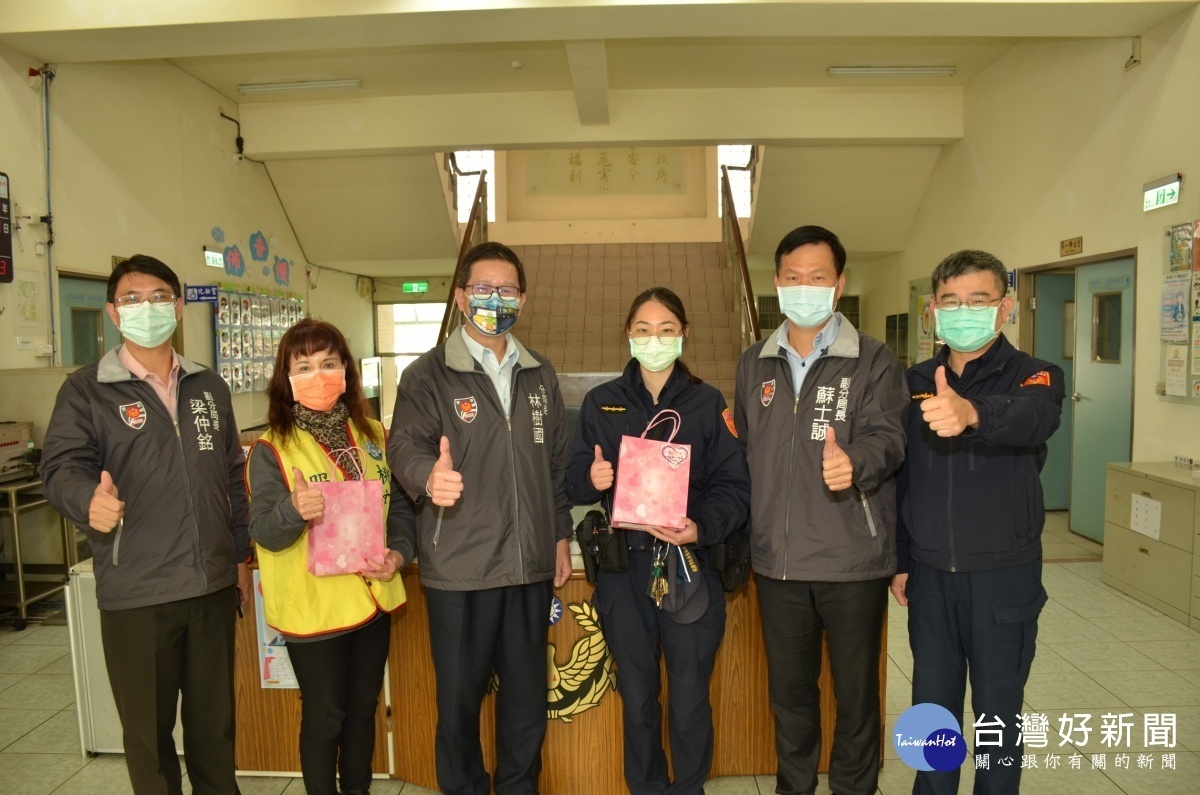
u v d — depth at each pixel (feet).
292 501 5.56
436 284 33.45
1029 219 17.85
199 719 6.09
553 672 7.27
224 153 20.83
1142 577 12.67
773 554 6.15
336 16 13.20
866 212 24.03
